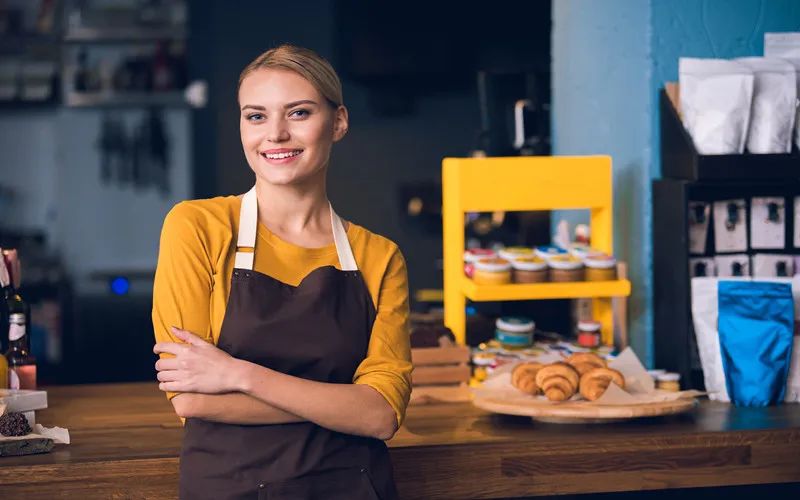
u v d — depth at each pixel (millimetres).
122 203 6164
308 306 1873
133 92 5902
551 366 2568
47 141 6145
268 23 5848
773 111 2830
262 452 1832
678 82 2996
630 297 3164
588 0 3412
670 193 2895
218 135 5906
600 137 3363
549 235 3887
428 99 5777
